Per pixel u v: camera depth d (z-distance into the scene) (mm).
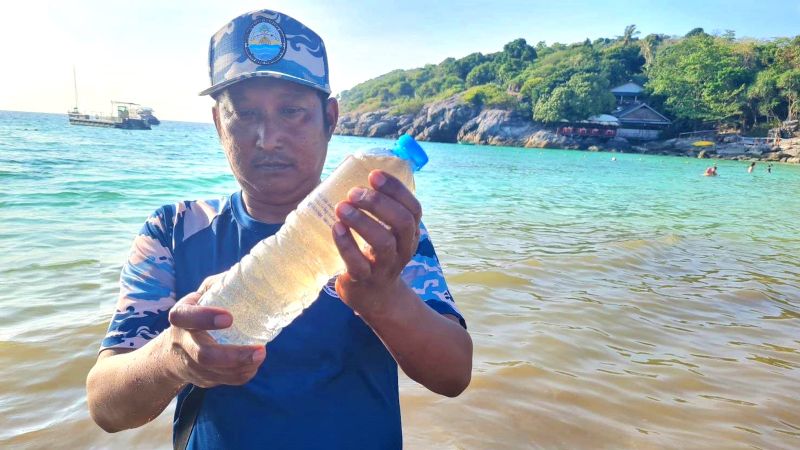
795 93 56281
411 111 86062
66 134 45469
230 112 1295
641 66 81312
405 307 1085
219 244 1359
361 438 1237
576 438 2627
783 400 3143
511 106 73000
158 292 1312
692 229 10102
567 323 4156
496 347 3613
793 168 44000
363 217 884
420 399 2908
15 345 3359
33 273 5039
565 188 19062
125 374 1056
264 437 1197
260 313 1099
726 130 61094
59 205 9484
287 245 1097
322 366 1244
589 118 65500
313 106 1312
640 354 3693
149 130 77500
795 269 6816
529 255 6566
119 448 2400
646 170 33562
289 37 1261
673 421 2840
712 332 4254
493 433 2617
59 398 2793
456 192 15523
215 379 922
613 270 6059
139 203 10164
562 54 89750
